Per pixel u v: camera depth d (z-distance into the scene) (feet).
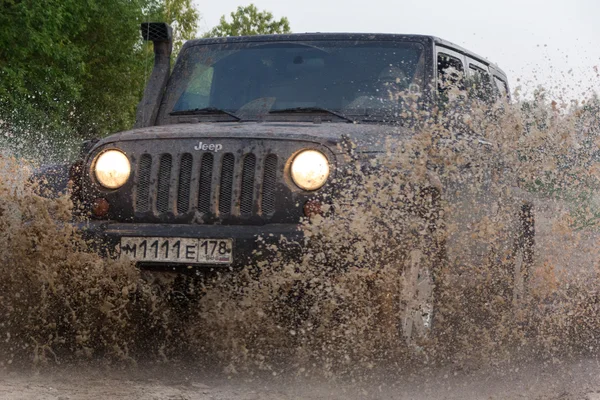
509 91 28.32
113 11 129.70
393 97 21.47
